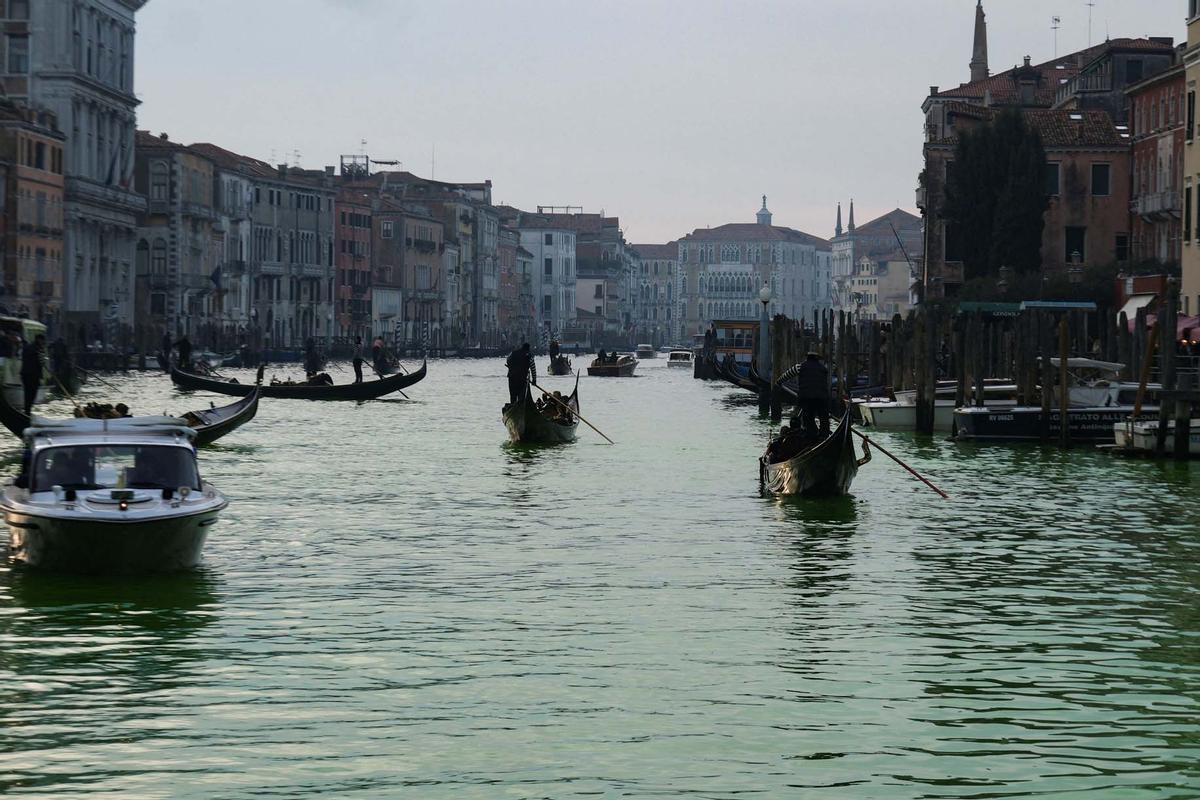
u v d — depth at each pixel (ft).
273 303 460.96
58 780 39.55
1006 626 58.13
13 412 121.70
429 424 171.53
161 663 51.44
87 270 339.98
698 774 40.29
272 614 59.36
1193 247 196.65
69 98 334.44
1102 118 279.08
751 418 192.13
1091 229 273.95
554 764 41.09
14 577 65.51
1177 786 39.45
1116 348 163.84
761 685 49.08
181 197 388.16
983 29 360.07
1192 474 112.16
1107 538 80.59
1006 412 140.15
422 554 74.23
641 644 54.70
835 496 98.12
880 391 186.29
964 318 171.94
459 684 48.98
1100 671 51.19
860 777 40.09
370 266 531.09
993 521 86.99
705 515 89.51
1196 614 60.54
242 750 42.06
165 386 248.73
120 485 68.28
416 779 39.83
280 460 123.65
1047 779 39.96
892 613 60.49
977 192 256.11
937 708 46.52
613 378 354.13
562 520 87.10
